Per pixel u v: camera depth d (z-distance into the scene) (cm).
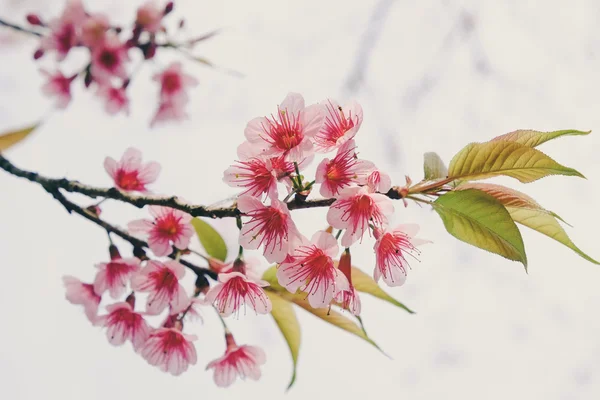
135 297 81
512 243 73
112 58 89
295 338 81
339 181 74
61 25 88
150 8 89
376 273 74
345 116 75
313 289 75
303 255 75
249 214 74
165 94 94
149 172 83
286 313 80
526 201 75
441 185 75
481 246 74
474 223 74
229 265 79
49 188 80
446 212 74
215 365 80
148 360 79
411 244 76
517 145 74
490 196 73
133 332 80
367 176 74
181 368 79
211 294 76
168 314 80
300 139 74
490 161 74
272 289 79
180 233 79
